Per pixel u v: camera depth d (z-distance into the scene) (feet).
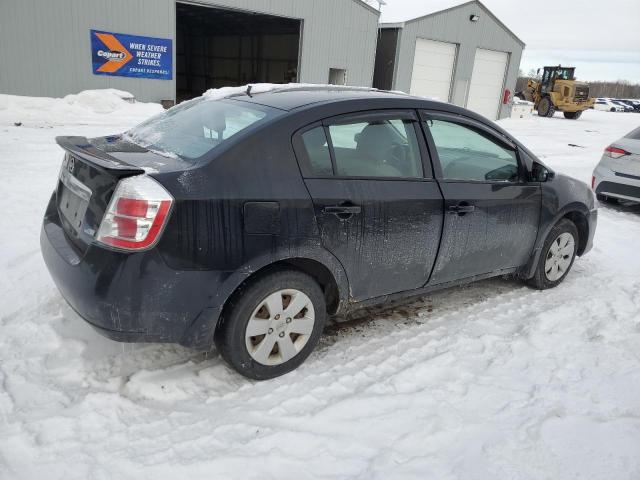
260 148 8.82
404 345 11.02
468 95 84.94
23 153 27.40
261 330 9.09
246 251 8.48
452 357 10.59
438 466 7.58
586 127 81.76
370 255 10.08
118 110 48.29
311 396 9.06
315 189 9.18
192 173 8.20
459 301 13.46
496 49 84.89
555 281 14.58
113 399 8.51
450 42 79.15
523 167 12.91
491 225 12.07
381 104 10.53
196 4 56.24
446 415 8.73
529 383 9.80
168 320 8.17
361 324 11.87
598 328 12.06
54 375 9.03
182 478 7.07
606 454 7.94
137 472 7.11
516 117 91.35
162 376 9.27
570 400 9.29
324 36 66.23
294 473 7.32
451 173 11.45
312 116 9.52
